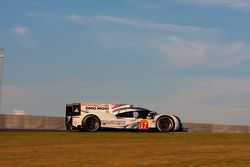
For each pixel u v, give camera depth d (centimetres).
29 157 1469
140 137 2095
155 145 1789
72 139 1980
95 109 2694
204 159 1401
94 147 1714
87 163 1350
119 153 1551
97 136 2123
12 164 1345
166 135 2203
